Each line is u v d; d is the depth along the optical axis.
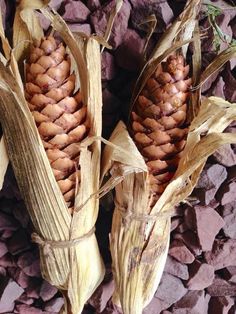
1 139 0.24
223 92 0.27
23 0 0.23
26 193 0.25
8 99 0.23
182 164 0.25
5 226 0.28
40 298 0.29
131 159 0.23
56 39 0.25
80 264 0.26
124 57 0.26
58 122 0.23
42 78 0.23
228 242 0.29
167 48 0.25
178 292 0.29
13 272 0.28
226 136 0.23
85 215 0.25
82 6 0.25
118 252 0.26
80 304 0.26
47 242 0.25
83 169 0.24
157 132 0.25
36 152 0.23
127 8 0.26
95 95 0.24
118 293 0.27
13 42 0.24
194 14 0.25
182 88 0.24
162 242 0.26
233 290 0.30
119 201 0.26
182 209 0.28
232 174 0.28
